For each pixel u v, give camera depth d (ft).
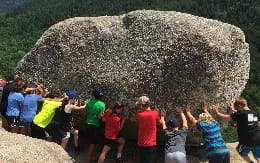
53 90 32.35
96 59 30.91
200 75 28.63
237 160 31.73
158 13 30.81
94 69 30.71
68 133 29.27
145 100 26.12
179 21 29.50
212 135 24.39
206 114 25.40
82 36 31.81
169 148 24.47
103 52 30.89
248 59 33.76
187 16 30.81
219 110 30.01
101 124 28.55
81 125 32.58
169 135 24.85
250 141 25.34
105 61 30.55
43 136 29.58
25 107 30.01
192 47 28.45
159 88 28.94
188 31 28.78
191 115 28.35
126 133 31.58
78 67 31.35
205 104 29.27
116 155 29.89
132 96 29.09
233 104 27.84
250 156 32.01
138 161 30.25
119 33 31.01
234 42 31.48
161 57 28.91
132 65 29.48
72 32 32.14
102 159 27.50
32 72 33.50
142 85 28.99
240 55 32.12
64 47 32.07
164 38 29.22
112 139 27.45
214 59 28.55
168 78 28.84
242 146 26.22
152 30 29.89
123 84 29.27
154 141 26.00
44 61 32.99
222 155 23.84
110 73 29.96
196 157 31.86
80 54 31.55
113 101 29.58
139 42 29.99
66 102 29.07
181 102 28.99
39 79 33.04
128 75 29.30
